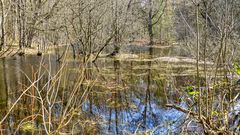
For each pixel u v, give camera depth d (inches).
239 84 186.9
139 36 1341.0
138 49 1117.7
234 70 187.9
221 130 152.7
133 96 402.3
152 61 760.3
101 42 784.9
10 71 560.4
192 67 620.7
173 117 289.1
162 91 404.2
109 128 272.1
